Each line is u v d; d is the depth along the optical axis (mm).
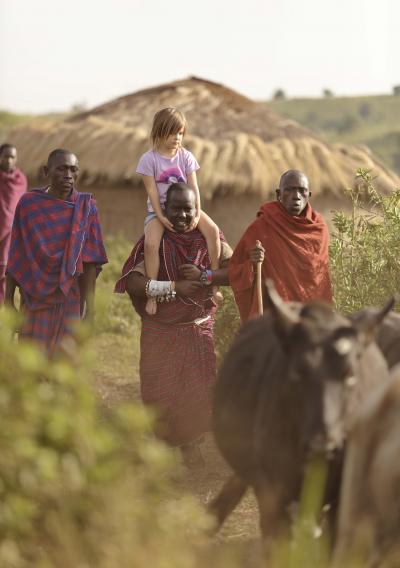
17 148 42469
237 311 19781
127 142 40125
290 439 9750
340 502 9820
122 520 9133
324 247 15297
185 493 14266
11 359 9492
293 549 9648
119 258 33406
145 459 9406
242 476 11000
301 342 9180
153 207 16156
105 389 20500
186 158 16719
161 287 15555
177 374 15688
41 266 16125
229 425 10961
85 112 44688
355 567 9242
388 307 9781
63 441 9375
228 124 41594
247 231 15258
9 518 8922
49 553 9109
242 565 11547
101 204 40219
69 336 15984
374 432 9250
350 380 9125
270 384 10156
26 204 16328
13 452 9047
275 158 39500
